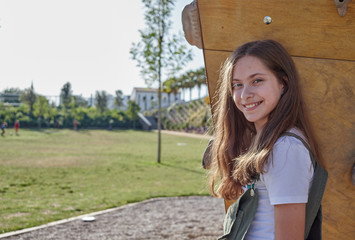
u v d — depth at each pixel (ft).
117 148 55.88
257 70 3.30
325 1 4.89
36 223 14.44
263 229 3.09
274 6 5.02
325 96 5.17
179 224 15.12
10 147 51.49
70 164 34.06
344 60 5.08
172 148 57.98
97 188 22.63
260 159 2.91
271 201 2.82
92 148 54.49
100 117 153.38
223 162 3.84
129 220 15.53
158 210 17.54
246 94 3.32
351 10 4.84
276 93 3.33
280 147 2.89
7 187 21.94
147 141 76.48
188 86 168.35
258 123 3.57
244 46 3.51
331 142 5.25
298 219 2.71
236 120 3.84
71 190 21.65
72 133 105.81
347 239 5.56
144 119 162.81
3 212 16.01
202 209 17.89
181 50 35.32
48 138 76.84
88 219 15.24
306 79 5.14
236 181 3.59
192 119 128.47
